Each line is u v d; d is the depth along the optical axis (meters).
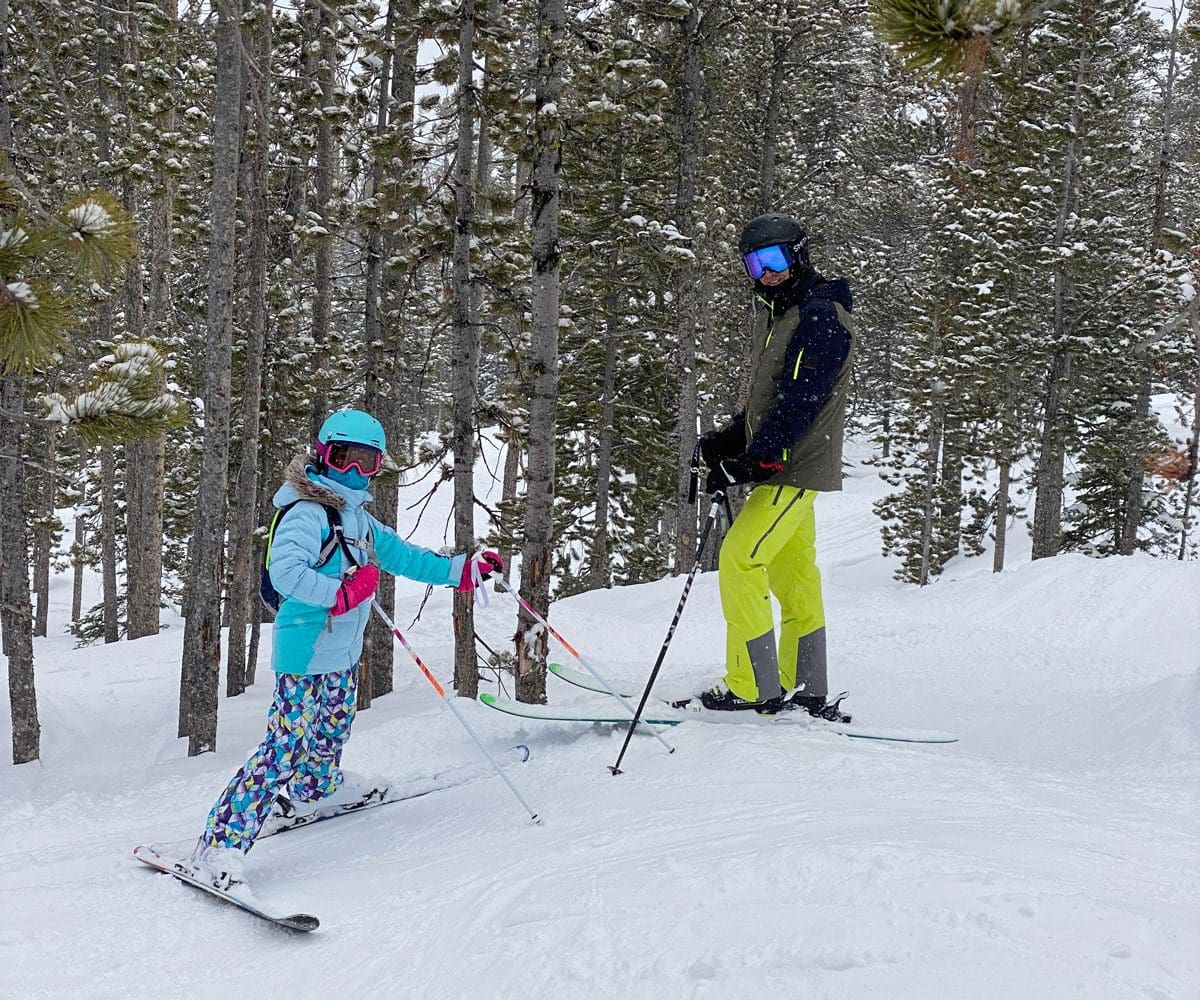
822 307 4.51
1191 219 20.14
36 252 4.71
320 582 3.52
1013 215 19.28
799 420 4.39
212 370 8.32
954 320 20.67
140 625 16.31
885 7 2.46
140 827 4.93
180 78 11.83
